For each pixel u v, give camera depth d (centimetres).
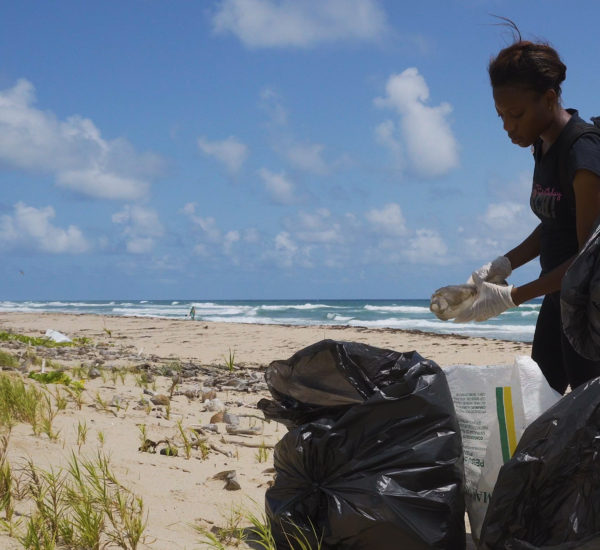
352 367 227
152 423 434
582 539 172
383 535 203
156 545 215
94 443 341
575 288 200
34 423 340
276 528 225
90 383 627
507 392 218
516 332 2208
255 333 1838
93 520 214
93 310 5403
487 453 219
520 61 223
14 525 205
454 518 207
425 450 211
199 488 293
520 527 184
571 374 242
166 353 1234
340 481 215
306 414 236
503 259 264
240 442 419
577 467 179
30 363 718
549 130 230
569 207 232
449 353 1282
